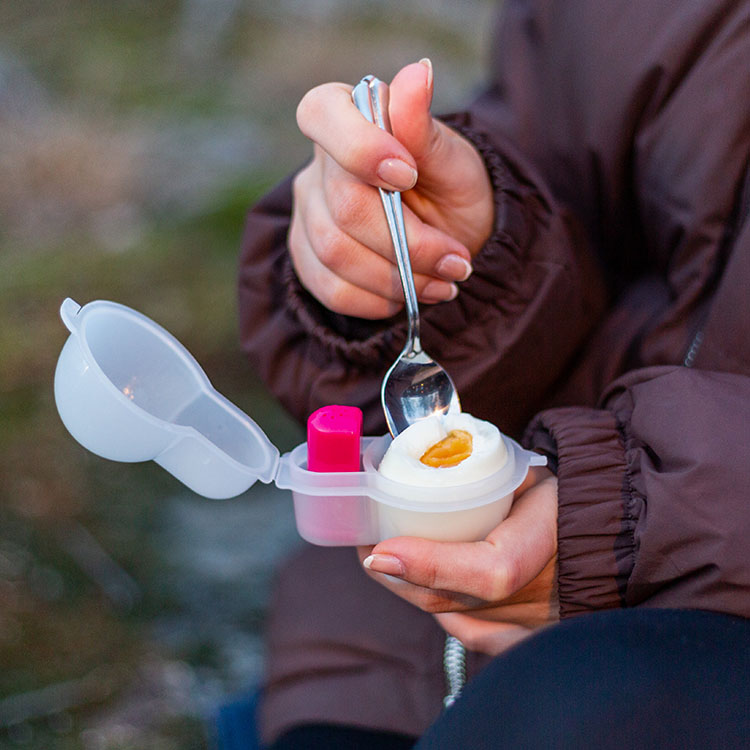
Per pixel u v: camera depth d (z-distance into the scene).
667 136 1.23
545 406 1.31
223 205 3.78
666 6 1.23
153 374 0.93
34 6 5.94
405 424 1.05
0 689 1.85
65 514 2.32
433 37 5.81
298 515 0.95
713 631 0.75
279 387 1.28
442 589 0.89
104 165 4.14
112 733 1.78
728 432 0.87
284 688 1.29
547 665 0.73
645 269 1.42
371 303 1.12
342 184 1.04
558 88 1.41
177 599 2.12
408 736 1.21
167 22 5.86
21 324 3.00
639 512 0.90
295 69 5.33
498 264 1.14
